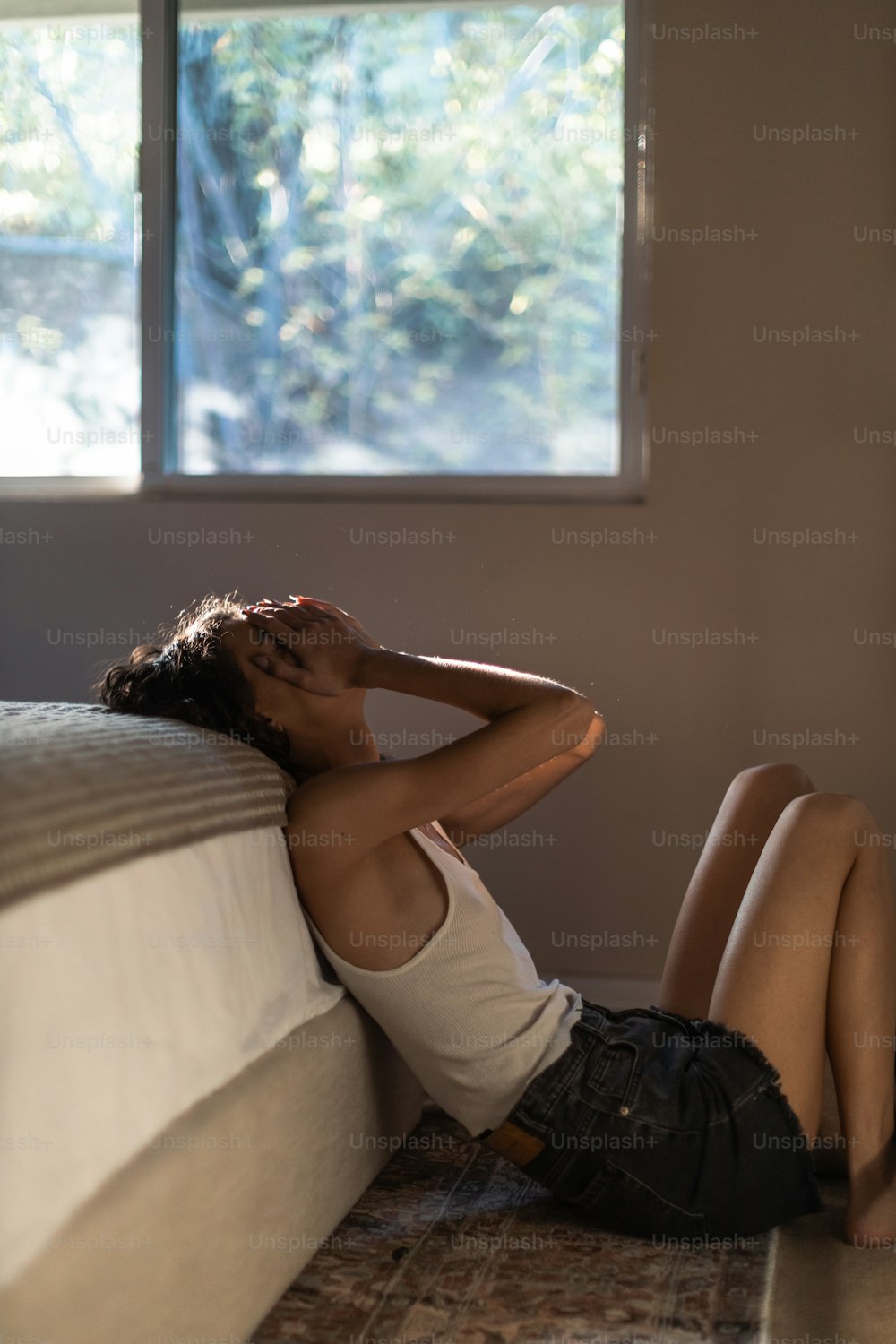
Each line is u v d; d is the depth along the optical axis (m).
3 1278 0.83
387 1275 1.37
